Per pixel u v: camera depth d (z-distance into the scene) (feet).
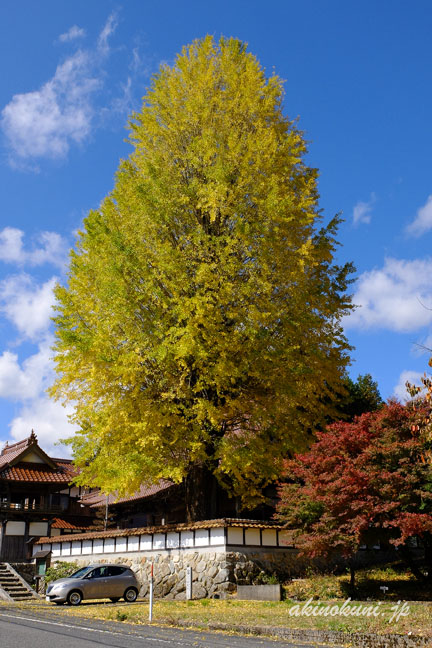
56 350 67.77
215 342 64.18
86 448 69.26
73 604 63.21
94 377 63.98
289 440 68.23
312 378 70.64
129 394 65.16
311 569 69.15
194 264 66.49
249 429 69.67
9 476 102.53
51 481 105.50
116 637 35.53
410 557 61.52
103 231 70.44
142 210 67.87
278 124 80.48
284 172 74.33
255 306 64.75
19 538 102.42
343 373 74.74
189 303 62.44
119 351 65.10
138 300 65.26
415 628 35.58
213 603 57.26
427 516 48.65
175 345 61.36
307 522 57.67
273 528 67.92
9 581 88.17
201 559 66.59
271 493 82.79
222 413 63.87
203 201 67.72
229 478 75.97
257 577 64.49
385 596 54.03
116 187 76.28
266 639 36.52
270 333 68.08
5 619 47.26
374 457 53.36
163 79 80.28
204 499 73.20
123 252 66.28
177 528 70.33
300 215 72.84
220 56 81.56
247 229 65.62
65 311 69.51
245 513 81.61
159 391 66.69
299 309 67.92
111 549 81.71
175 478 62.69
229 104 76.54
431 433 40.91
